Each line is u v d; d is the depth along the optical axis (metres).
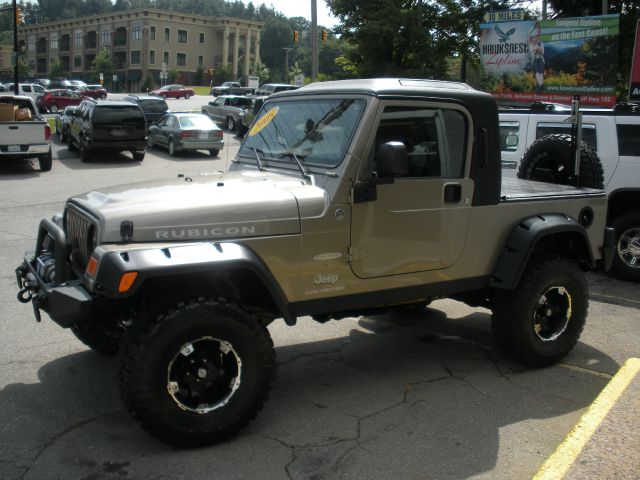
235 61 106.00
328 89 4.43
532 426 4.03
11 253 8.66
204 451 3.64
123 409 4.15
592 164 5.96
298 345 5.51
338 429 3.96
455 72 35.50
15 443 3.70
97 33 105.31
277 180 4.19
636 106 8.17
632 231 7.91
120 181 16.58
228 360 3.66
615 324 6.25
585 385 4.71
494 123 4.58
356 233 4.07
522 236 4.70
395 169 3.79
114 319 4.30
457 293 5.09
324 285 4.04
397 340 5.66
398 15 30.81
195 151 24.27
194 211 3.67
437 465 3.54
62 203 13.09
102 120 19.66
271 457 3.60
